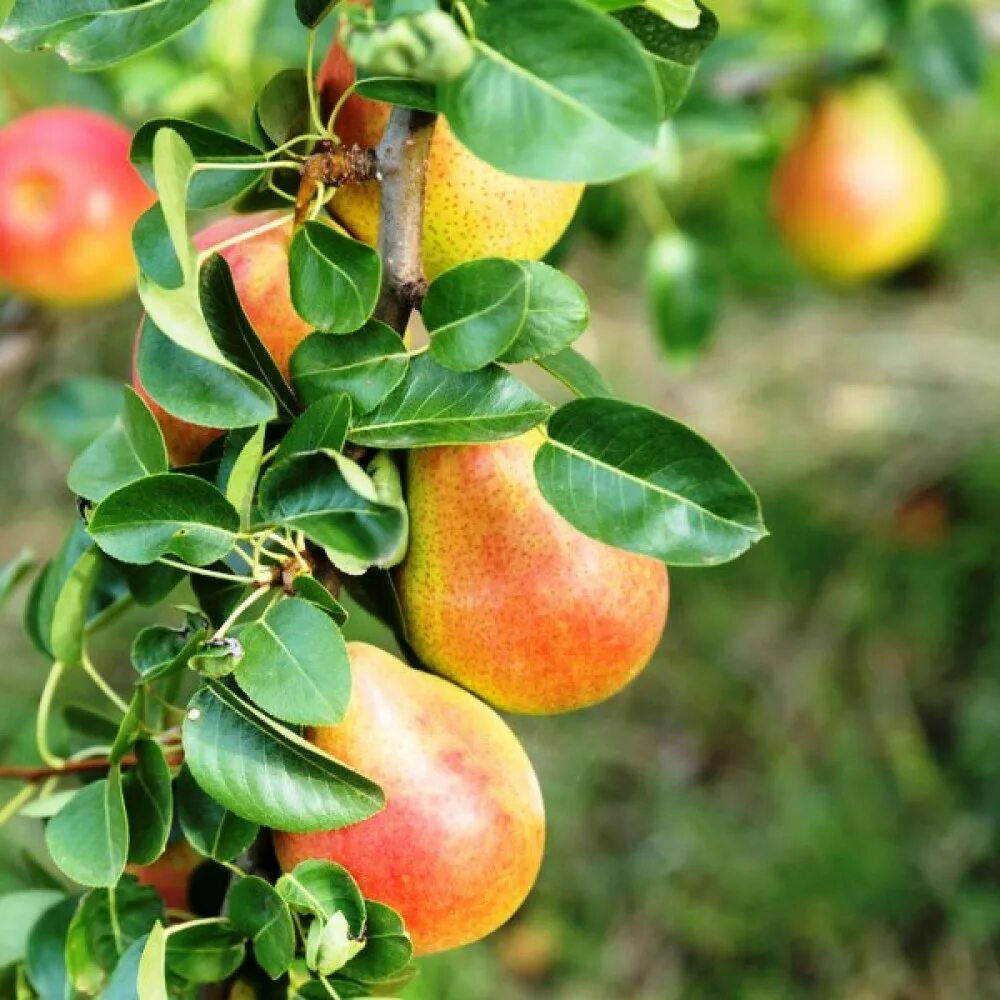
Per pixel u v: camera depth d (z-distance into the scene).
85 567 0.78
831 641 2.11
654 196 1.21
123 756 0.78
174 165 0.69
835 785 1.96
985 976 1.78
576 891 1.91
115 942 0.79
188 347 0.70
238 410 0.72
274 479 0.71
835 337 2.50
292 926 0.73
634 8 0.72
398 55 0.66
